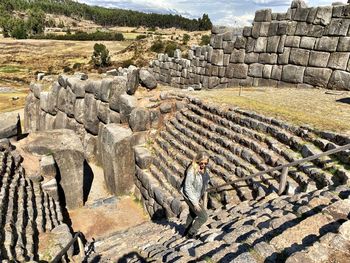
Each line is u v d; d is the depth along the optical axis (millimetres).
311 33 14211
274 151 8500
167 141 12695
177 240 6668
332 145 7207
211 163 9930
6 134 12906
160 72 25312
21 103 38719
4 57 88188
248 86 17297
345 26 13055
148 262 6043
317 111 10133
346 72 13172
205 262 4887
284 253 4418
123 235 9461
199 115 12516
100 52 67125
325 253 4051
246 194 8000
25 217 8047
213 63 19188
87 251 8336
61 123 18906
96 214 11992
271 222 5398
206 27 128750
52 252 7156
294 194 6742
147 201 11984
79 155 11859
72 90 17250
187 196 5938
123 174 13109
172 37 82688
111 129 13234
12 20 148750
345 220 4812
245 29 17016
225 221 6660
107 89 14477
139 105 13539
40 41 115000
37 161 11578
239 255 4570
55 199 10625
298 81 14969
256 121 9711
